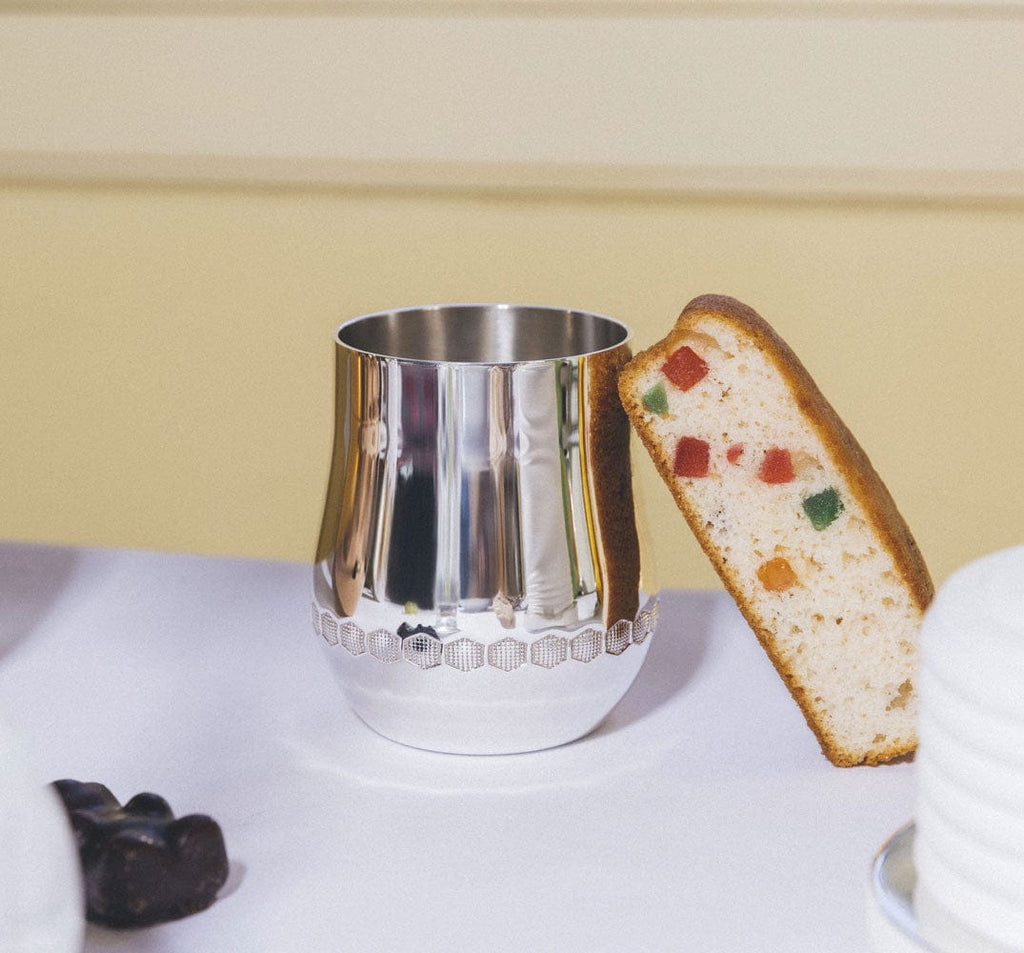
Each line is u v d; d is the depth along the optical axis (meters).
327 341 1.52
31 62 1.48
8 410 1.60
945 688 0.38
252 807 0.53
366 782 0.55
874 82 1.38
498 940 0.45
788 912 0.47
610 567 0.56
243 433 1.56
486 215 1.46
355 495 0.56
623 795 0.55
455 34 1.42
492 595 0.54
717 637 0.71
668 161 1.43
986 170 1.40
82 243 1.52
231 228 1.50
